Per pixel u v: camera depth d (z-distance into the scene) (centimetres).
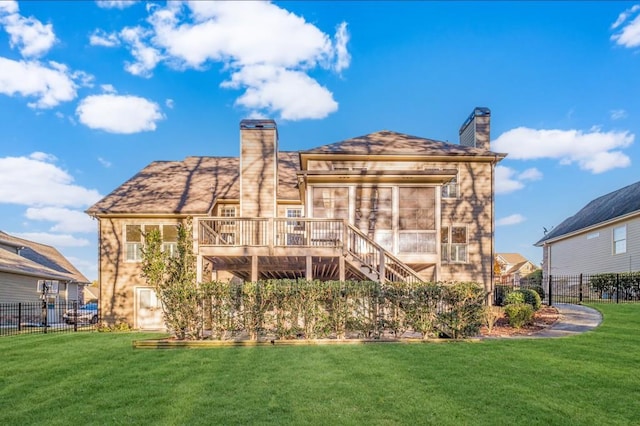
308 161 1681
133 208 1764
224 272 1744
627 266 2066
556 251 2836
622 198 2295
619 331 983
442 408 488
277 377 618
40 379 626
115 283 1764
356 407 492
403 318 960
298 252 1234
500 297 1622
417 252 1392
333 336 977
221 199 1836
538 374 627
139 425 444
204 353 803
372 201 1424
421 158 1695
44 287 1934
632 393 541
